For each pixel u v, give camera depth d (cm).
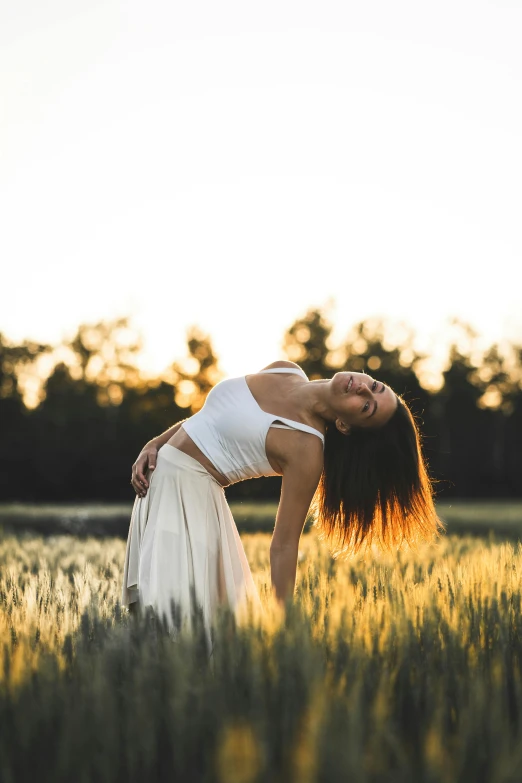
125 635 234
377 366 6488
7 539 892
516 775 152
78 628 254
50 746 180
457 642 237
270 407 340
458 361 6562
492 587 296
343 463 353
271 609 254
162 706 188
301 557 531
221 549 343
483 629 261
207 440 339
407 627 238
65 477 5241
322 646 225
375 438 346
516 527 1783
